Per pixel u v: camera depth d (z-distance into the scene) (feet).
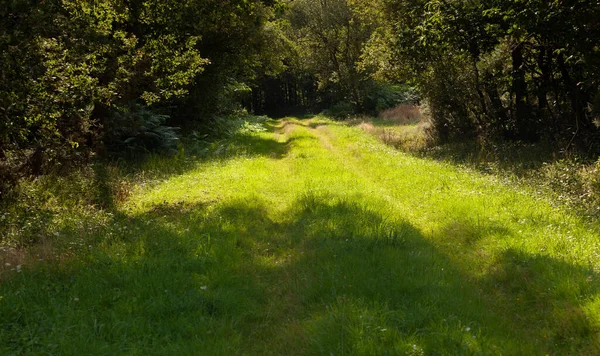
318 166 48.44
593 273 18.17
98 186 35.53
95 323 14.99
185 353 13.70
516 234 24.00
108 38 37.47
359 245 22.86
